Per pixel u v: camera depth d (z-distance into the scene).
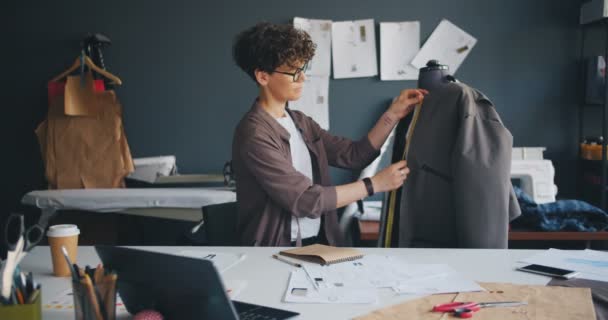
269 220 1.91
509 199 1.76
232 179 3.01
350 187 1.82
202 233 2.74
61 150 3.38
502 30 3.53
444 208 1.77
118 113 3.38
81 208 2.62
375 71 3.57
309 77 3.58
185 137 3.67
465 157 1.64
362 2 3.56
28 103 3.68
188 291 0.99
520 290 1.22
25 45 3.65
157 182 3.10
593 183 3.38
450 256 1.51
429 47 3.55
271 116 1.94
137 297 1.10
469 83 3.57
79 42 3.63
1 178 3.72
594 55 3.50
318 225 2.04
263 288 1.28
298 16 3.57
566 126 3.55
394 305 1.15
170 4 3.60
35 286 1.03
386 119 2.07
